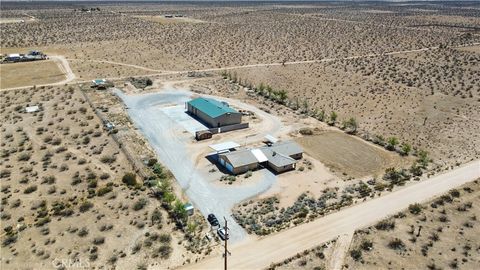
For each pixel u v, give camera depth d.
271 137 76.94
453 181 62.88
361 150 74.44
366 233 49.41
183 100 99.00
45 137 74.00
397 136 84.12
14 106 90.88
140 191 57.38
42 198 54.75
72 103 93.38
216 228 49.88
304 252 45.56
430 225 51.22
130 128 79.62
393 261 44.38
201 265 43.25
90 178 60.19
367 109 100.06
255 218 52.19
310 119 90.12
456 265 43.78
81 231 47.59
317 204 55.91
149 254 44.53
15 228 48.25
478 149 76.75
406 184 61.69
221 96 104.19
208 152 71.25
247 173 63.59
